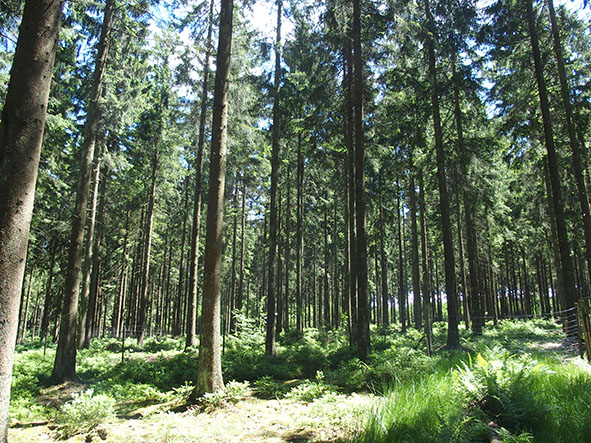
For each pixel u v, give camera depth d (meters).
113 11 11.89
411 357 9.19
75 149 16.88
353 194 17.00
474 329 17.73
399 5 12.48
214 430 5.58
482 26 15.24
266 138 19.78
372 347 15.26
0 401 3.34
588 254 13.55
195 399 7.33
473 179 17.92
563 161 17.06
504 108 17.25
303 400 7.33
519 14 15.06
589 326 6.89
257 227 38.56
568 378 5.25
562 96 15.03
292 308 42.69
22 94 3.73
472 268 18.53
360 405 5.79
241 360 12.37
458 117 17.47
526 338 14.71
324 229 30.78
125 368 11.30
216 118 8.58
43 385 9.81
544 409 4.12
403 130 17.42
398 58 14.29
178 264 36.28
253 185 25.05
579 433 3.56
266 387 8.34
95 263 21.19
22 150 3.64
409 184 23.34
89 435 5.47
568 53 16.19
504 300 38.59
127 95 13.44
